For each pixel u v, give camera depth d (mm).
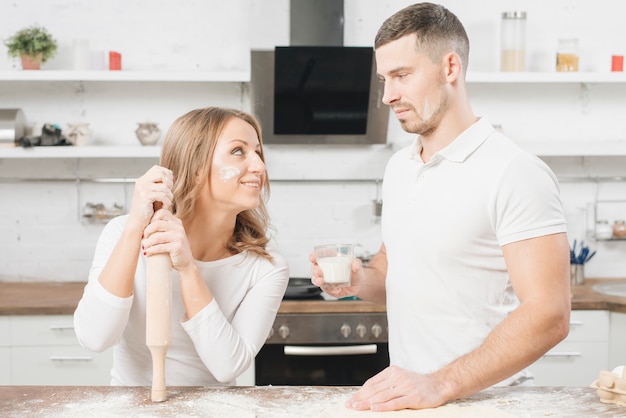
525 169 1677
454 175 1778
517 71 3674
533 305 1556
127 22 3828
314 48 3473
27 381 3121
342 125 3699
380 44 1784
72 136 3596
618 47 3961
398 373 1518
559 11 3932
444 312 1800
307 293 3260
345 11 3885
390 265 1938
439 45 1736
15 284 3738
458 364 1538
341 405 1493
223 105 3869
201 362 1770
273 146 3887
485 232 1734
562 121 3971
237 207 1739
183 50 3855
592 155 3721
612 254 3975
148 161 3859
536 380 3213
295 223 3920
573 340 3195
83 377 3131
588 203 3973
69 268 3852
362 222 3934
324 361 3150
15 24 3781
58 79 3506
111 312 1595
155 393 1509
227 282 1796
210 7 3850
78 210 3842
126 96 3848
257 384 3141
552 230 1620
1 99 3801
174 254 1542
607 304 3170
